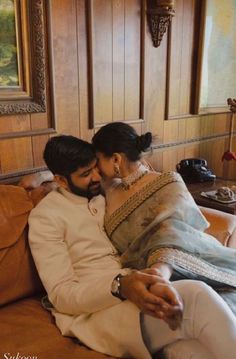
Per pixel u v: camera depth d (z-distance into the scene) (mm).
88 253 1208
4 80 1555
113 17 1965
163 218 1156
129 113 2188
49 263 1129
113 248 1253
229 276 1154
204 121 2785
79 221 1215
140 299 908
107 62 1987
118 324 999
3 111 1549
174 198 1197
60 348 1016
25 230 1261
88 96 1925
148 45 2195
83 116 1924
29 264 1267
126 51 2078
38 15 1602
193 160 2400
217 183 2324
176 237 1114
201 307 938
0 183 1614
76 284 1106
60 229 1184
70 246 1201
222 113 2934
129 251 1189
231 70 2855
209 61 2623
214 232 1486
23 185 1448
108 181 1328
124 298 995
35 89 1666
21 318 1161
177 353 991
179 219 1169
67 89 1819
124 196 1285
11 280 1228
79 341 1053
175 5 2281
